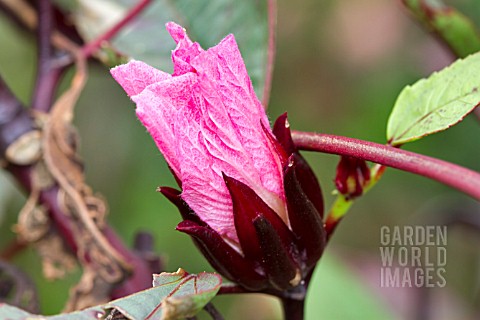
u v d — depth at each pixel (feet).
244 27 1.30
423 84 1.10
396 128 1.10
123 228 1.93
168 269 1.90
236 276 1.07
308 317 1.58
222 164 1.06
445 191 1.97
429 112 1.09
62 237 1.34
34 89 1.37
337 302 1.58
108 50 1.26
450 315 1.70
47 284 1.80
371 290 1.59
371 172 1.13
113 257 1.29
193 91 1.04
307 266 1.09
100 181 1.96
